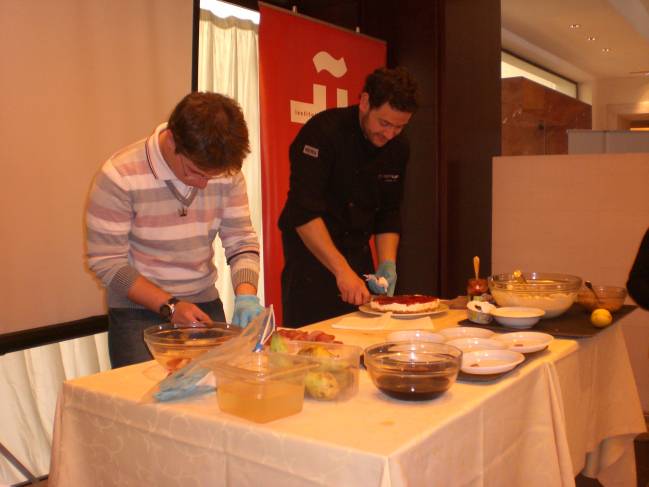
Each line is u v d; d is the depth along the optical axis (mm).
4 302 2344
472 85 3865
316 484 1026
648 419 3385
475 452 1222
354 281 2094
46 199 2441
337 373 1238
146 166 1734
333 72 3416
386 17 3748
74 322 2547
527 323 1814
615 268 3650
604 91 9047
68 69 2488
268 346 1396
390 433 1061
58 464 1378
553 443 1466
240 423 1119
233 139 1506
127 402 1271
